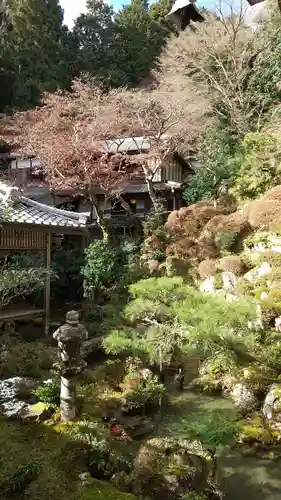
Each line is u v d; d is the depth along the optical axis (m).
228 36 16.50
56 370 6.92
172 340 6.73
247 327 7.04
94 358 8.48
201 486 4.55
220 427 4.71
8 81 22.42
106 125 14.02
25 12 23.81
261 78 15.66
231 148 14.76
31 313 9.36
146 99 14.91
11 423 5.74
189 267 10.98
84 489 4.34
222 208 12.32
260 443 5.73
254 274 9.37
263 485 4.90
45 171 14.86
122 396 6.61
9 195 8.59
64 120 14.09
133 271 11.38
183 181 17.55
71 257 12.83
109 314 9.66
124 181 15.55
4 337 8.62
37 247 9.43
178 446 5.03
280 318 7.88
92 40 28.06
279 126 13.13
